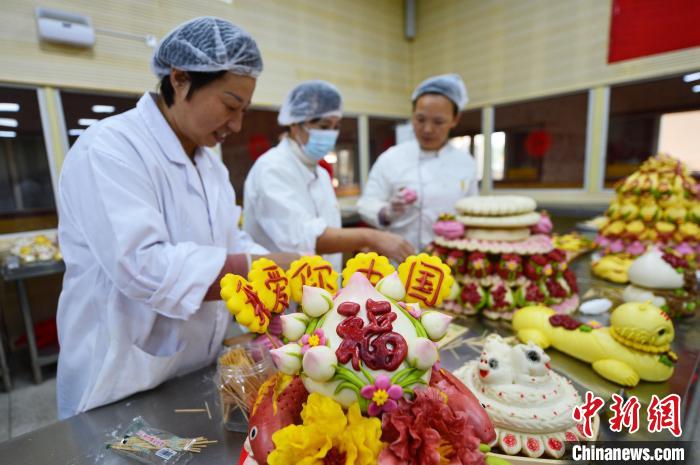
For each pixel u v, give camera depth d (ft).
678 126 8.14
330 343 1.47
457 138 11.94
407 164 5.99
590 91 9.03
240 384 2.05
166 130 2.82
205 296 2.48
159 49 2.56
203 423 2.14
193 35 2.43
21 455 1.90
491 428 1.62
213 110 2.61
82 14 6.67
